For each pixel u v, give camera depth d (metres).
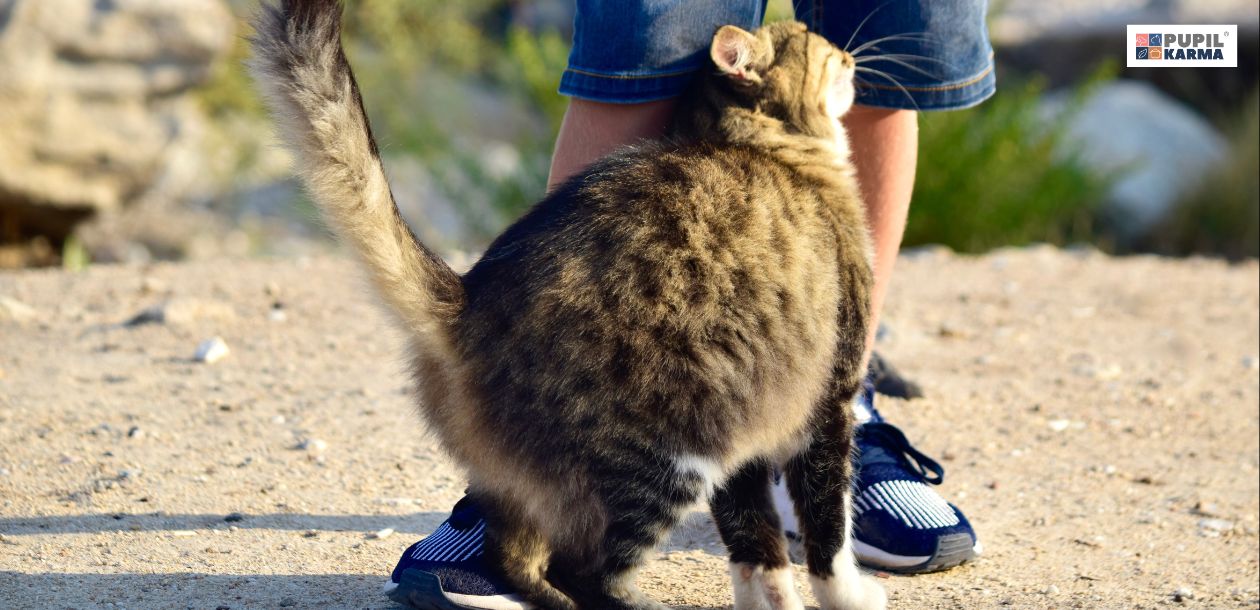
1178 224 9.91
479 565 2.57
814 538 2.69
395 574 2.63
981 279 6.55
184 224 9.45
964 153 8.40
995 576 3.06
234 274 6.16
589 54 2.75
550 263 2.40
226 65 10.20
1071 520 3.49
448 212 10.00
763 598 2.63
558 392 2.33
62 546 2.91
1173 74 12.18
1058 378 4.85
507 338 2.37
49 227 8.12
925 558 2.99
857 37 3.07
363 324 5.20
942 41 3.04
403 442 3.80
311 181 2.32
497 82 12.88
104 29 7.67
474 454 2.45
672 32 2.74
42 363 4.45
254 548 2.96
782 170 2.72
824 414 2.67
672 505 2.41
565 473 2.35
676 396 2.36
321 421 3.95
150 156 8.04
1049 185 8.59
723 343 2.40
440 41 11.97
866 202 3.19
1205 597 3.00
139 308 5.36
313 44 2.30
